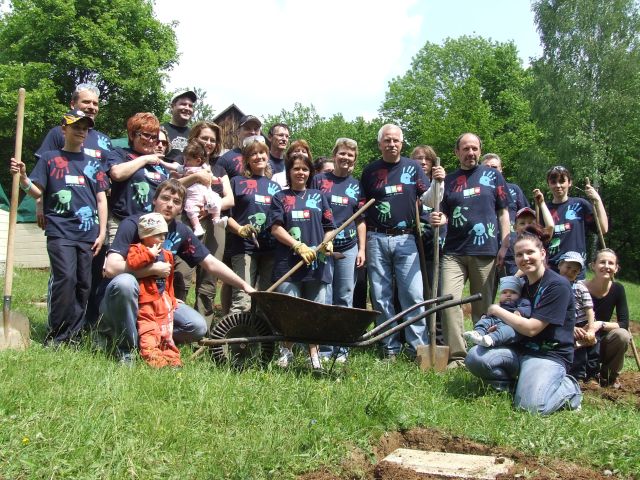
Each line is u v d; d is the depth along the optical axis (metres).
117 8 35.09
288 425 4.40
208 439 4.11
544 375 5.45
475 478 3.89
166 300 5.99
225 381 5.10
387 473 3.93
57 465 3.55
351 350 7.63
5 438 3.79
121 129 37.06
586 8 34.56
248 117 8.72
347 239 7.39
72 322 6.40
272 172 8.38
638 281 43.66
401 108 53.81
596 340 6.92
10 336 6.01
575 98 34.78
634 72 34.16
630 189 41.00
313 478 3.82
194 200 7.08
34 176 6.38
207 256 6.29
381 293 7.48
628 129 35.09
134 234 5.99
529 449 4.41
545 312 5.64
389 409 4.77
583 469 4.12
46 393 4.46
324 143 68.06
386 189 7.46
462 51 53.84
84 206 6.51
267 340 5.90
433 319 6.84
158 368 5.43
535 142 39.22
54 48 34.16
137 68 34.97
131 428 4.11
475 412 5.16
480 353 5.78
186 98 8.22
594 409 5.63
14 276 13.69
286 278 6.45
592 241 38.72
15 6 34.41
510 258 7.74
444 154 42.28
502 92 47.00
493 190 7.45
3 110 31.64
